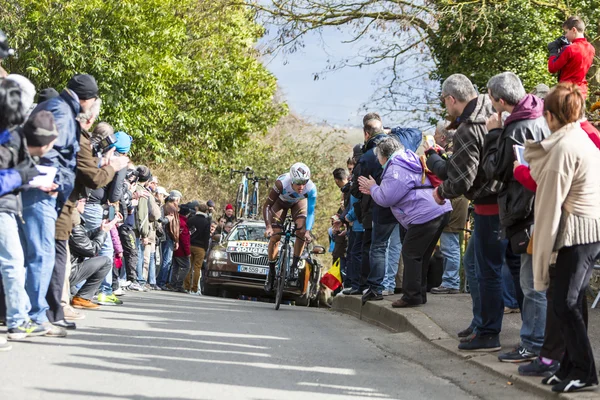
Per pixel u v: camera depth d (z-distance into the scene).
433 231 9.77
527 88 19.45
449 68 20.39
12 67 23.81
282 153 38.75
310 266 17.33
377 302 10.77
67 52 23.34
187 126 31.12
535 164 5.62
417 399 5.88
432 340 8.27
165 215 18.08
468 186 7.12
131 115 25.88
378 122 11.06
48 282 7.49
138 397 5.36
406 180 9.61
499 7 19.20
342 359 7.46
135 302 12.00
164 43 26.53
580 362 5.65
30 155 6.67
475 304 7.96
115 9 24.38
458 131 7.17
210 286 17.09
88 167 7.91
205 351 7.40
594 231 5.54
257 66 33.00
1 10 22.94
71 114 7.41
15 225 6.98
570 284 5.58
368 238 11.48
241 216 26.83
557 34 19.44
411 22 20.38
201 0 27.12
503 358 6.93
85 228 10.16
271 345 8.09
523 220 6.48
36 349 6.83
